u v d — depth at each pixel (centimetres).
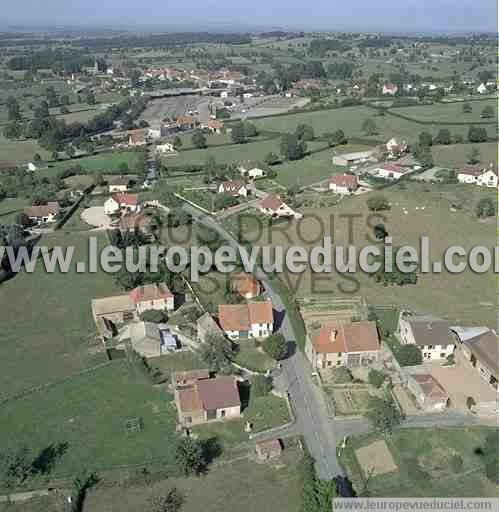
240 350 12125
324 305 13800
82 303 14038
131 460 9125
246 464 9106
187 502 8375
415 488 8550
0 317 13488
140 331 12181
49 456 9212
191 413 9894
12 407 10362
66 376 11238
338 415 10100
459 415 10062
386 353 11862
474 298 14025
